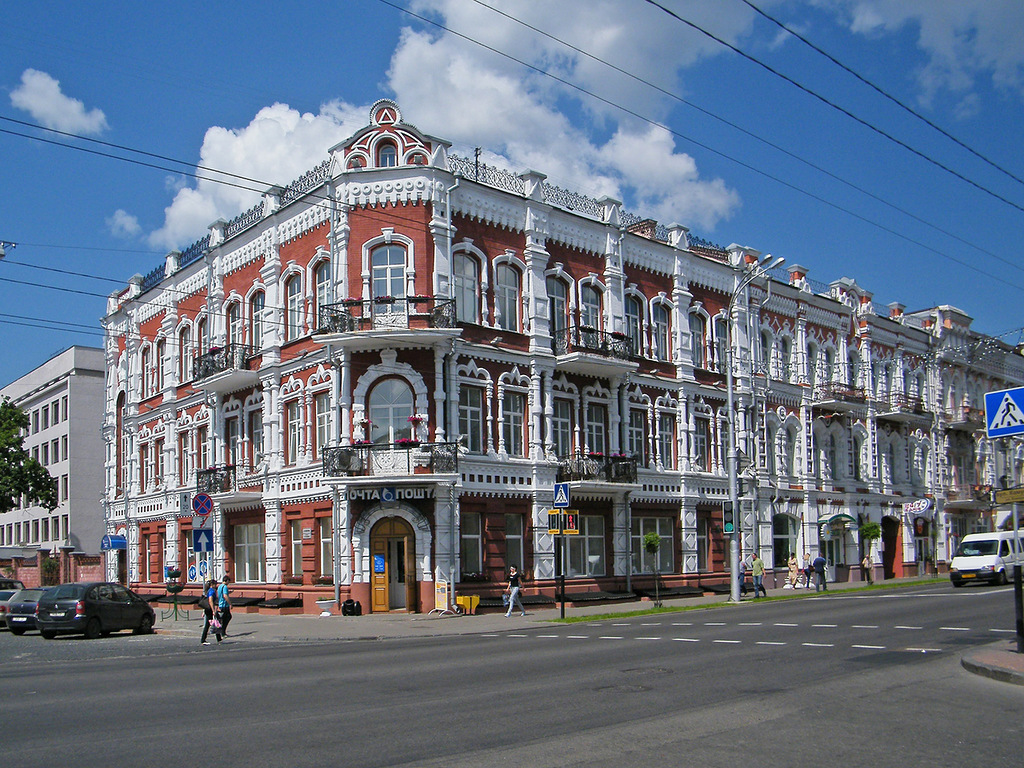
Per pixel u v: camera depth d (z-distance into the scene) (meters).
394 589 31.12
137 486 46.50
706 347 42.41
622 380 37.53
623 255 38.59
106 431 50.47
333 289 32.22
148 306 46.25
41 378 69.94
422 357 31.34
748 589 41.69
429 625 27.03
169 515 42.69
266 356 35.72
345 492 31.08
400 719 11.25
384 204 31.94
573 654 18.12
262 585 35.38
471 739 10.03
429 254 31.72
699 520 41.09
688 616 28.14
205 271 40.84
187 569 41.50
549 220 35.66
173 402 42.94
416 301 30.84
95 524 63.25
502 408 33.25
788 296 47.53
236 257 38.59
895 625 21.81
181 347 43.25
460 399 32.12
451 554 30.61
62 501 64.06
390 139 32.62
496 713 11.52
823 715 11.15
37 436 69.50
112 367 50.22
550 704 12.09
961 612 24.88
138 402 46.84
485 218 33.72
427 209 31.92
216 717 11.68
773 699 12.20
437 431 31.02
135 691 14.29
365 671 16.20
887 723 10.70
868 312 52.84
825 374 49.78
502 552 32.47
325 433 32.94
